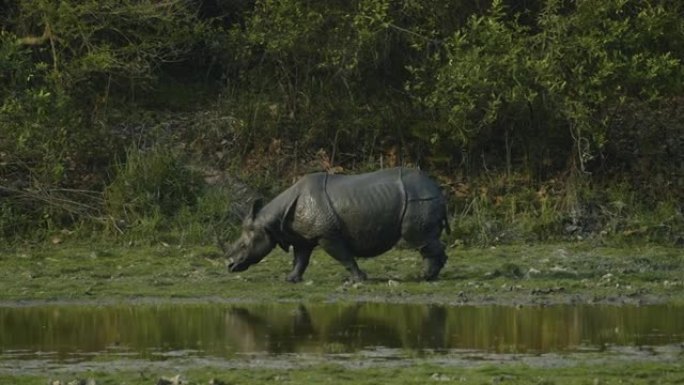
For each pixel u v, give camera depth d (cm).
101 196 9525
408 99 10400
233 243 8181
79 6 9894
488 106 9844
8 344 5825
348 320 6444
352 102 10444
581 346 5738
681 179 10119
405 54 10406
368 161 10231
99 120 10262
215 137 10331
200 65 11181
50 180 9550
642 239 9331
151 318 6544
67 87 10088
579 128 9756
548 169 10125
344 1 10281
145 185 9512
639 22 9706
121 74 10275
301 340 5903
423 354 5556
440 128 10088
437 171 10225
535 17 10438
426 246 7575
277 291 7381
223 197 9519
